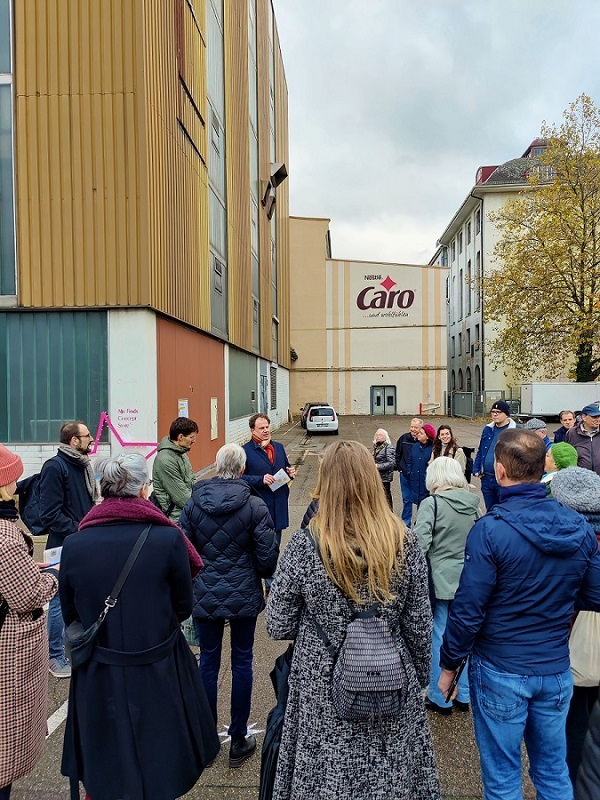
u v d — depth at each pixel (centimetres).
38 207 828
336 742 167
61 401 851
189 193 1086
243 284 1730
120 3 814
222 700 337
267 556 279
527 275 2381
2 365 853
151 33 852
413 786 176
